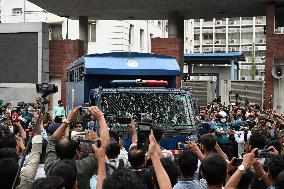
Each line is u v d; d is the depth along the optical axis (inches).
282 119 461.4
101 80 556.1
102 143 208.1
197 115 489.1
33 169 239.1
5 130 461.1
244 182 225.1
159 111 477.1
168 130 467.5
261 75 4138.8
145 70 543.5
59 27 1561.3
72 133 345.1
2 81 1232.2
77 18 1316.4
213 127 602.5
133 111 473.4
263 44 4183.1
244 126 607.5
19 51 1222.9
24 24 1213.7
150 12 1209.4
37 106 754.8
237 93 1103.0
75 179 194.9
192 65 1815.9
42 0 1108.5
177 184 215.8
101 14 1250.0
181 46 1236.5
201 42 4394.7
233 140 572.7
